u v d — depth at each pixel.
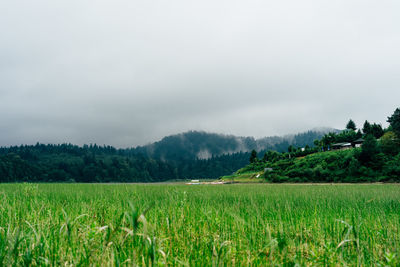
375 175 63.56
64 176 193.25
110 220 5.87
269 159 144.38
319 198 14.48
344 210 9.86
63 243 4.07
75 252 3.80
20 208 7.06
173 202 9.59
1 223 5.37
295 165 92.38
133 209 2.26
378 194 18.06
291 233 5.75
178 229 5.85
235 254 4.21
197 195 16.41
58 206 9.05
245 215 8.07
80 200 11.94
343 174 68.44
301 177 75.94
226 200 13.80
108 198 12.58
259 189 26.67
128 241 4.18
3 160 165.75
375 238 5.52
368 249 4.71
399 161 66.31
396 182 56.97
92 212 6.88
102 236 4.37
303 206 11.48
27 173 170.38
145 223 2.20
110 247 3.67
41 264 3.38
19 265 3.12
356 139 132.50
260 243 4.86
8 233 3.27
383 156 70.50
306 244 4.80
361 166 67.88
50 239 4.18
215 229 5.81
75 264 3.11
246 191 22.88
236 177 121.94
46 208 7.48
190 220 6.75
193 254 4.34
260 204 12.48
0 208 6.84
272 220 7.17
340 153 87.00
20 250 3.73
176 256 4.20
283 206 11.48
